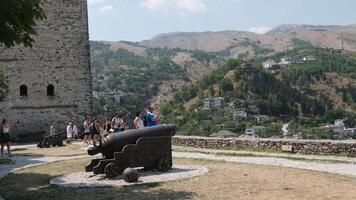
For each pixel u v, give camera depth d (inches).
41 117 1245.1
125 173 492.7
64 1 1267.2
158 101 5359.3
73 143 1095.0
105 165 526.9
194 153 781.9
